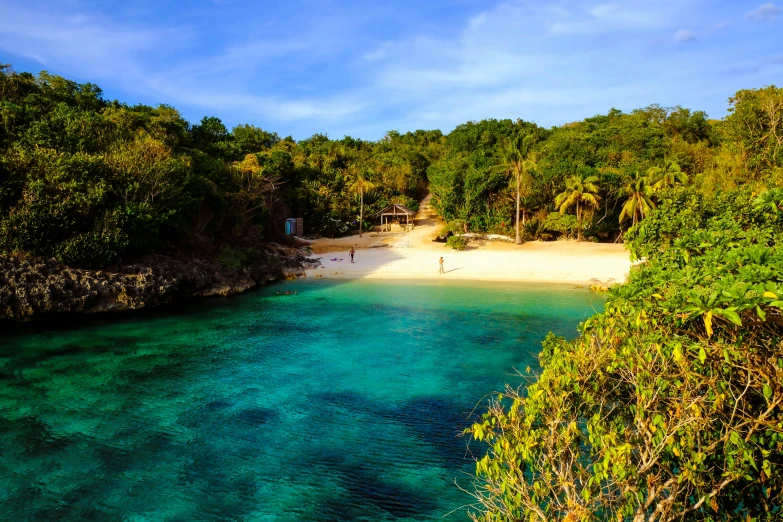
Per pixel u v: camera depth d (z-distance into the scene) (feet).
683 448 19.56
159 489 40.29
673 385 20.51
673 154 217.97
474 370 68.44
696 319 20.25
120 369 69.10
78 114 128.47
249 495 39.68
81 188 102.42
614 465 18.71
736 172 123.03
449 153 318.04
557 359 25.95
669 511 19.97
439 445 47.78
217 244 143.95
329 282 142.20
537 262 156.66
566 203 185.88
